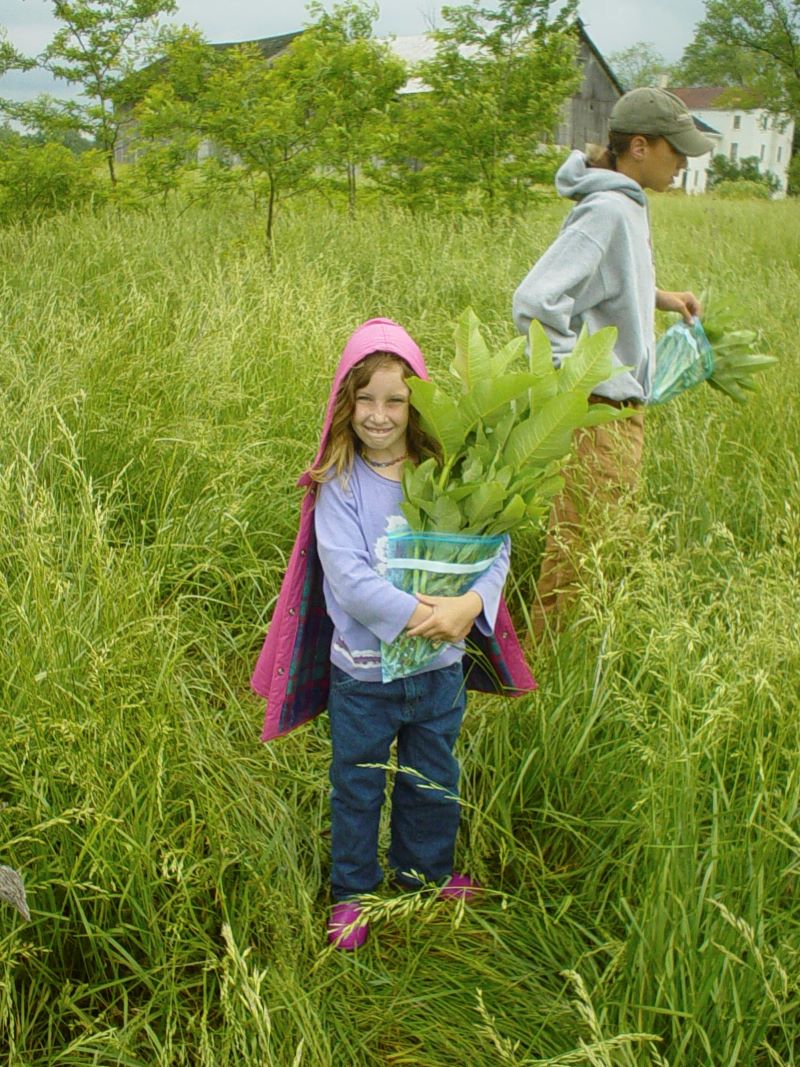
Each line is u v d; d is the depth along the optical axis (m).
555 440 2.42
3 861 2.46
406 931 2.64
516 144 11.30
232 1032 2.14
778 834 2.41
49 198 10.92
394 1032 2.39
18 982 2.44
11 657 2.75
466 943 2.62
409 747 2.67
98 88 11.62
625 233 3.53
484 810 2.97
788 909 2.44
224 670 3.70
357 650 2.53
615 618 3.02
